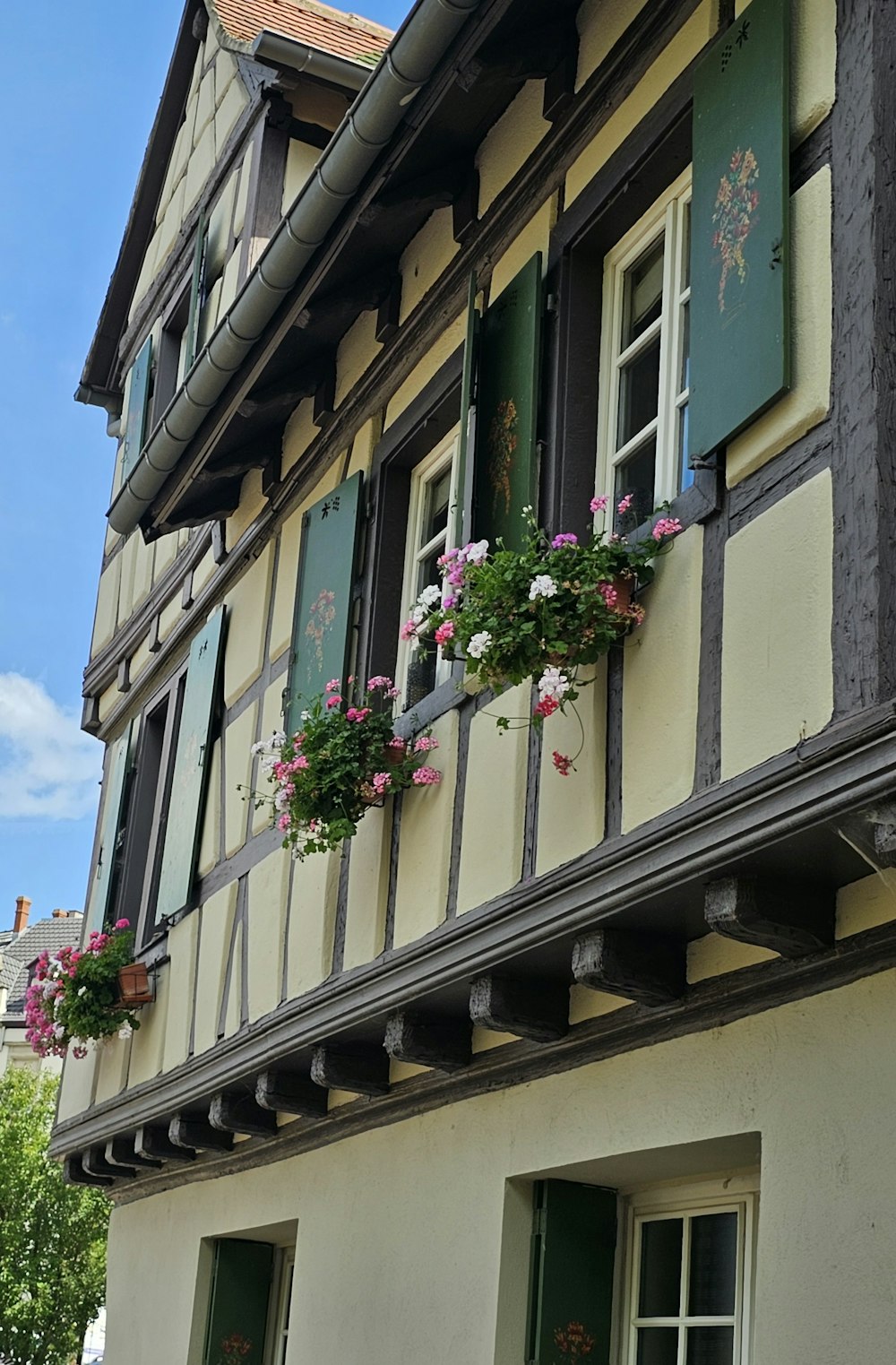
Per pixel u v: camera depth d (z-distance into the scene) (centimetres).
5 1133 2388
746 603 394
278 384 740
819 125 403
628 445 500
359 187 600
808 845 353
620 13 521
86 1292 2350
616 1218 517
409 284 664
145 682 1026
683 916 413
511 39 539
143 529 873
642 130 494
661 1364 483
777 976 395
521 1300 507
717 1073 418
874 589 347
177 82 1087
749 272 412
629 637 446
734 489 411
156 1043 829
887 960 362
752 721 383
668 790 414
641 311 521
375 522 671
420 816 564
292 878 676
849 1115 365
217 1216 798
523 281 548
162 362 1074
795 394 389
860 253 375
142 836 997
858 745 327
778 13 420
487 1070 537
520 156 579
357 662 662
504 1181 517
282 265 638
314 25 1027
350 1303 613
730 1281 457
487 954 473
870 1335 344
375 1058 605
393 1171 603
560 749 474
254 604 809
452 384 611
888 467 355
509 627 447
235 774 788
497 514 540
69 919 4034
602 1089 472
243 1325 802
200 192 1012
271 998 668
